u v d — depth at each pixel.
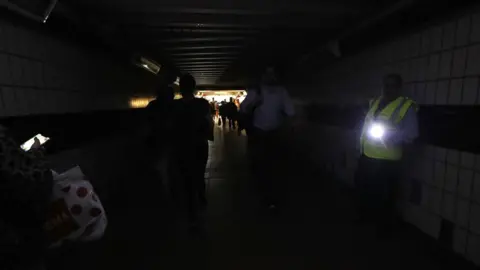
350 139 4.48
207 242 2.84
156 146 4.45
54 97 2.98
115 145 4.73
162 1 3.27
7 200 0.95
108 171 4.27
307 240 2.85
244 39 5.39
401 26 3.16
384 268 2.36
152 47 5.93
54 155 2.66
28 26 2.55
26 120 2.48
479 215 2.19
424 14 2.73
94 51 4.23
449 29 2.51
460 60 2.38
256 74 12.18
